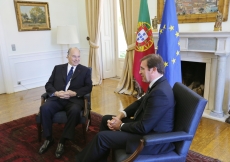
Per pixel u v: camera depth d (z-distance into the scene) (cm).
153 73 153
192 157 202
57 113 223
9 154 212
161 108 141
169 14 260
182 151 142
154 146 143
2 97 396
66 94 228
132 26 370
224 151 211
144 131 143
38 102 366
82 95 235
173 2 261
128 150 142
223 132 247
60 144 211
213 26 274
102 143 151
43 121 214
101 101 362
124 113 186
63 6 475
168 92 145
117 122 170
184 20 300
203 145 222
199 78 328
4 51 403
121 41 489
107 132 154
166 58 265
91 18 451
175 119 153
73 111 211
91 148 155
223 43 252
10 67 416
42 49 459
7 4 397
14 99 384
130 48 382
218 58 264
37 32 445
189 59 303
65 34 425
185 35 282
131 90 394
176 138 132
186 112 141
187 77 340
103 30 479
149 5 343
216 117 280
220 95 273
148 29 308
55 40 476
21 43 425
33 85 457
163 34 265
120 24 479
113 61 514
